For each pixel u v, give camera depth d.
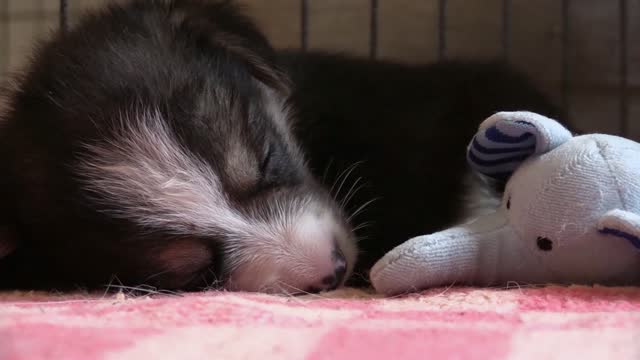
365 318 0.38
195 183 0.47
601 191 0.42
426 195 0.55
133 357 0.35
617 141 0.44
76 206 0.47
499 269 0.44
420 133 0.56
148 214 0.47
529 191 0.43
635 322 0.37
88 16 0.52
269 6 0.80
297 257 0.46
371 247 0.53
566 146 0.44
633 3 0.74
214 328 0.37
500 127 0.44
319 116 0.55
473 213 0.54
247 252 0.47
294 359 0.35
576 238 0.42
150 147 0.47
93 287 0.47
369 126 0.56
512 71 0.61
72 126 0.47
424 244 0.43
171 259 0.47
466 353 0.35
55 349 0.35
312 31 0.79
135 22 0.51
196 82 0.48
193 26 0.51
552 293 0.41
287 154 0.50
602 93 0.75
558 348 0.35
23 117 0.49
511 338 0.36
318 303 0.41
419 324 0.37
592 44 0.75
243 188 0.48
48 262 0.48
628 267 0.42
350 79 0.57
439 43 0.69
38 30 0.71
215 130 0.47
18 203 0.48
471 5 0.77
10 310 0.40
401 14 0.78
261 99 0.50
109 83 0.48
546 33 0.77
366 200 0.54
